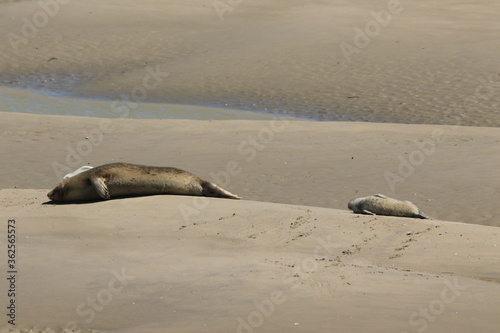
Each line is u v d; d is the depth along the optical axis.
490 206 47.12
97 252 34.16
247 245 34.78
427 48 109.31
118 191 43.50
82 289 29.41
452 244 33.97
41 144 64.62
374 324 24.53
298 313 25.66
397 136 65.00
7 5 148.00
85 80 101.88
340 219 37.97
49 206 42.28
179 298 27.88
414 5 146.25
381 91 90.88
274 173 55.62
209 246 34.81
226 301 27.16
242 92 93.38
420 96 88.06
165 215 39.41
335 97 89.50
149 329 25.05
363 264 31.86
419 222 37.59
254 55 109.00
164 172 44.06
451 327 24.23
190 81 98.75
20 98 92.69
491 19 132.12
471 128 68.25
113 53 114.12
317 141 63.94
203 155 60.44
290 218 38.19
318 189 51.91
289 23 126.94
